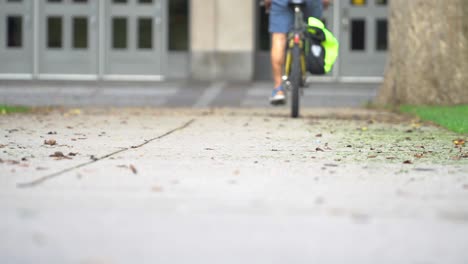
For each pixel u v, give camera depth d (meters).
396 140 15.30
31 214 7.24
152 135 15.88
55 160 11.50
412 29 25.89
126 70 44.47
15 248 5.90
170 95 34.34
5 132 16.22
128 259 5.60
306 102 31.27
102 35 44.25
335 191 8.88
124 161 11.48
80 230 6.57
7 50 44.38
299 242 6.20
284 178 9.91
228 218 7.14
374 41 43.59
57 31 44.25
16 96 32.56
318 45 20.78
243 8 44.12
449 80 25.59
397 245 6.11
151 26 44.31
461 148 13.74
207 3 44.09
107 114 22.38
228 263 5.52
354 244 6.14
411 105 25.58
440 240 6.30
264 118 21.00
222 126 18.31
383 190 8.98
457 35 25.61
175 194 8.52
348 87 39.94
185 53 44.50
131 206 7.72
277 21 21.19
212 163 11.38
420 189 9.07
